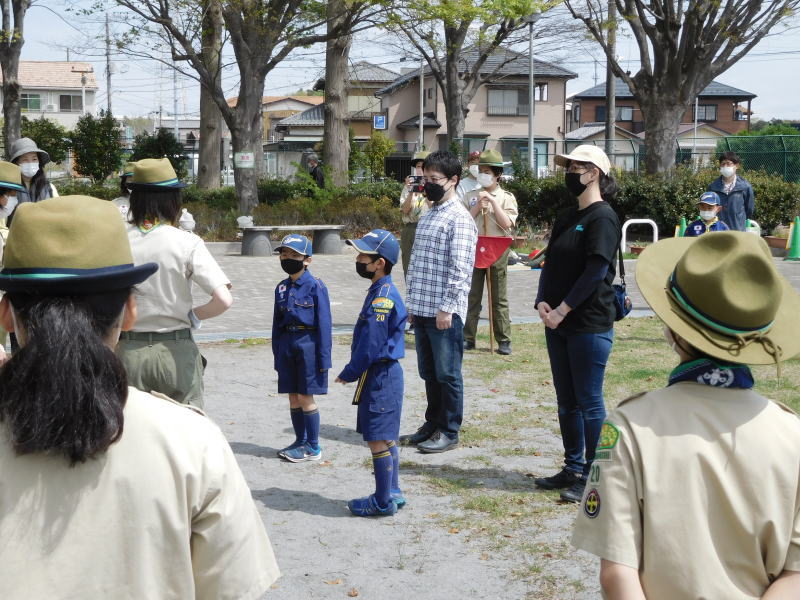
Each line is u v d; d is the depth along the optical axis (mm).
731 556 1776
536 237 21766
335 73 25453
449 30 30359
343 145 25750
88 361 1505
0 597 1475
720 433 1811
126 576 1517
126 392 1562
